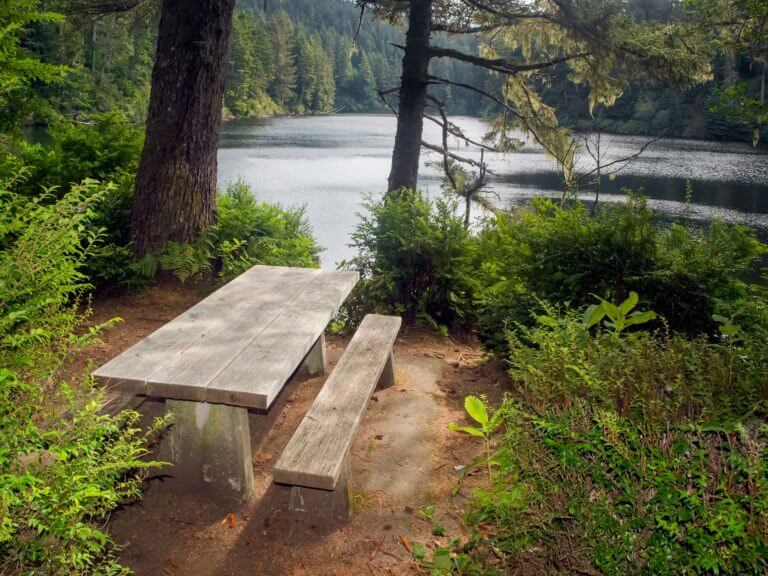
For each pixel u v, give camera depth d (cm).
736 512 165
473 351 562
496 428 368
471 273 616
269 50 9962
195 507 293
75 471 189
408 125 1217
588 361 280
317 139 5512
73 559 174
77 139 713
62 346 259
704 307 433
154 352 292
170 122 626
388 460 340
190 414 297
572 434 207
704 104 5466
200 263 629
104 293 609
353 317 621
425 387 450
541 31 1263
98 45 5594
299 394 430
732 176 3269
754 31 904
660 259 451
